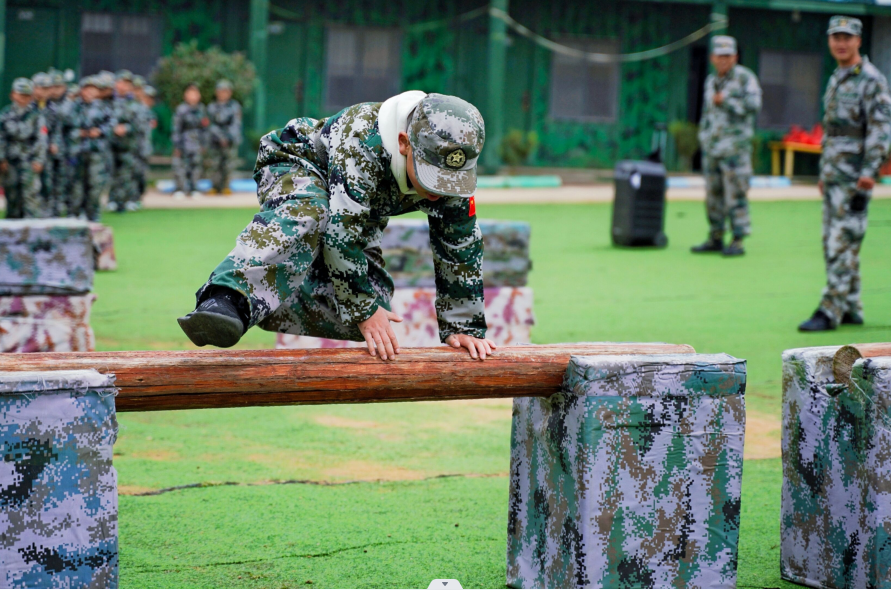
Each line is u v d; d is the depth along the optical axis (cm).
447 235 291
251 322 267
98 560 246
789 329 760
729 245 1170
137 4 2025
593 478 272
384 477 435
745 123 1127
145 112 1527
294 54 2092
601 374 271
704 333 742
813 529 317
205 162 1728
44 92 1275
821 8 2067
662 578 281
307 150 290
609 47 2173
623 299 883
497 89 2008
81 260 628
